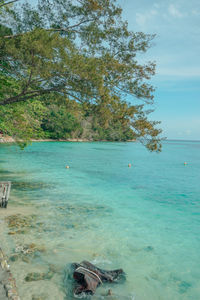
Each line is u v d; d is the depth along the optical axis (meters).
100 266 6.19
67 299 4.73
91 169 26.61
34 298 4.64
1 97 10.58
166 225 9.85
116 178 21.66
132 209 11.98
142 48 8.74
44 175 20.47
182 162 40.72
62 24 8.84
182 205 13.20
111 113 8.48
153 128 8.51
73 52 7.62
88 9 8.39
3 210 10.10
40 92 9.13
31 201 12.00
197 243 8.12
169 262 6.73
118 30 8.54
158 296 5.16
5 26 8.18
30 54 7.38
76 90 8.27
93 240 7.83
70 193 14.55
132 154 55.25
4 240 7.14
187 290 5.45
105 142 124.06
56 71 7.74
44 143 74.31
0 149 42.41
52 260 6.23
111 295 5.00
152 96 8.64
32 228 8.37
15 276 5.35
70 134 99.12
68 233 8.23
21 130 14.30
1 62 8.90
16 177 18.56
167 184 19.92
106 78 8.59
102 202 13.02
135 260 6.72
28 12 8.37
